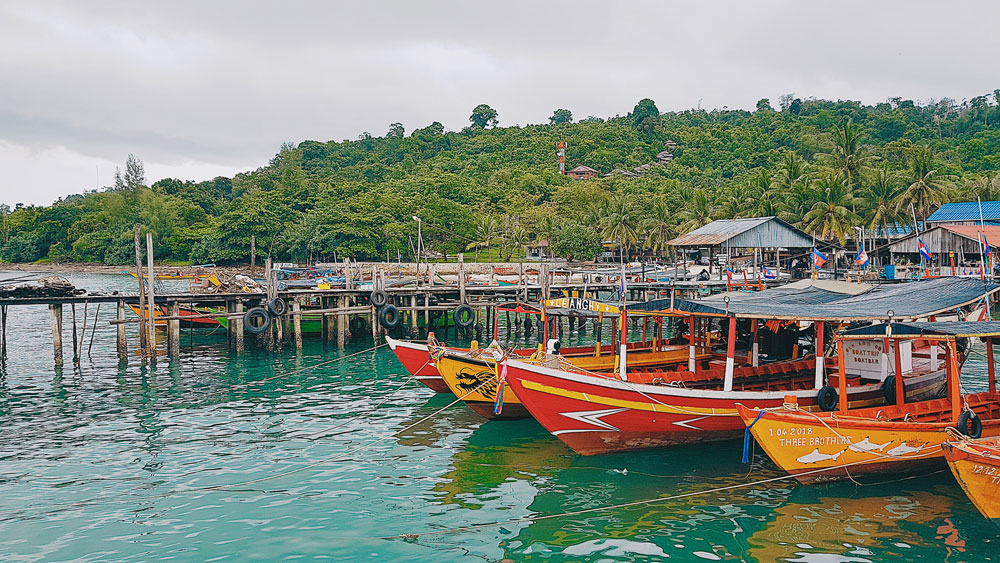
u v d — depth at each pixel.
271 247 95.75
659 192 116.38
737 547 15.02
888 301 23.53
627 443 20.64
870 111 186.75
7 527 16.19
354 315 45.47
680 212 85.94
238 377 32.50
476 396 24.11
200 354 38.81
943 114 191.38
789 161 81.62
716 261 68.44
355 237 89.06
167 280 93.81
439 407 26.91
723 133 182.62
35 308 68.38
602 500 17.67
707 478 19.06
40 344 43.84
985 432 17.86
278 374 33.19
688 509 17.06
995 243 54.41
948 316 25.06
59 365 34.72
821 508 16.95
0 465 20.28
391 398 28.36
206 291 44.31
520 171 139.62
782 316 20.06
